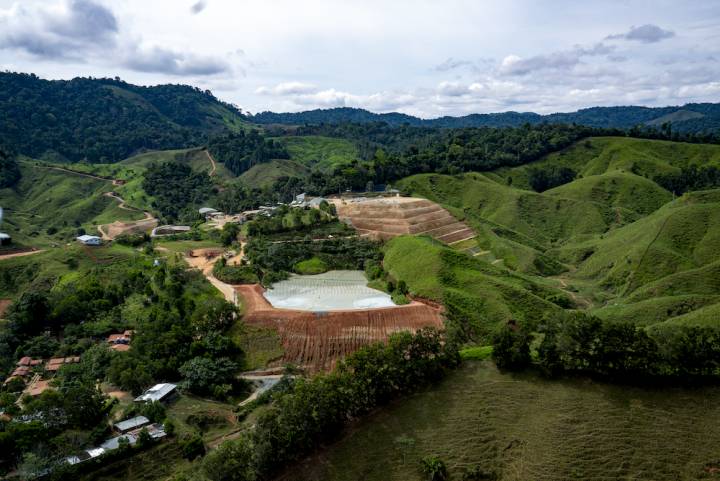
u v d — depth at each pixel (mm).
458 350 83750
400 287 116000
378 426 67312
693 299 98688
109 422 70438
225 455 57594
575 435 62500
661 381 71312
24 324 99312
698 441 59812
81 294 110438
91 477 60438
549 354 75625
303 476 59594
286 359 93500
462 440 63469
